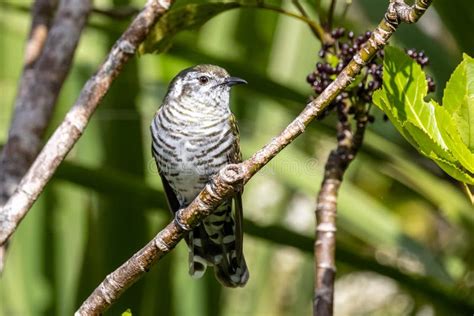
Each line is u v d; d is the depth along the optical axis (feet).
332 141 42.11
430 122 21.06
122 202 41.55
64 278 42.60
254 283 44.88
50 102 30.32
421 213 47.55
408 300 45.09
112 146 41.50
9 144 29.91
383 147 35.86
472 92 21.31
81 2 30.91
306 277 45.50
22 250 42.65
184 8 28.35
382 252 42.11
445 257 38.37
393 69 21.31
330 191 26.66
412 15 19.47
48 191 42.47
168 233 21.44
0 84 40.91
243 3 28.19
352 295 45.98
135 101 40.52
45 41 32.30
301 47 44.88
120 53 26.99
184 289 43.09
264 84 34.88
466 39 35.88
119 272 21.75
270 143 20.43
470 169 20.17
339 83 19.85
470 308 31.76
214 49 45.21
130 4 41.47
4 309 42.29
